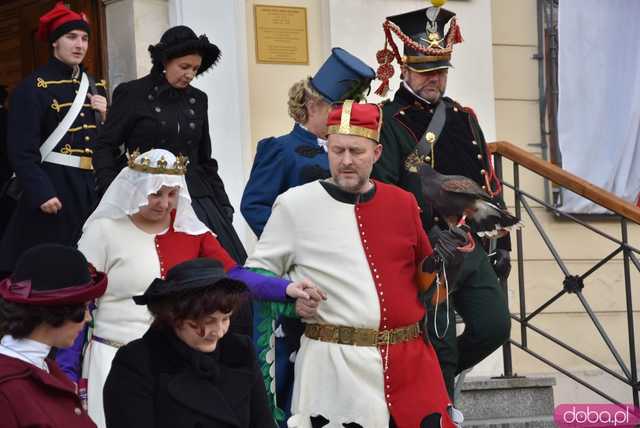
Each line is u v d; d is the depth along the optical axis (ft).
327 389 52.85
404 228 54.19
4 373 40.34
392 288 53.31
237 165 82.02
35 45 91.30
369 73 61.93
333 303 53.16
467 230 56.95
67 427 40.83
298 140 62.69
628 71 92.48
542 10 90.99
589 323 90.22
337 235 53.52
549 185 90.48
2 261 68.85
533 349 88.84
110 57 83.10
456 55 87.76
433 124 64.23
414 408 53.06
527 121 90.68
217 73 81.82
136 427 42.09
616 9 92.27
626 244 76.43
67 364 54.95
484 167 65.36
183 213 57.88
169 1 82.17
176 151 66.90
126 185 56.39
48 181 68.33
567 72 91.25
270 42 83.51
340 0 84.74
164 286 42.45
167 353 42.96
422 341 54.75
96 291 42.01
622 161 92.63
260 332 53.62
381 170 62.75
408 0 86.38
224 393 43.27
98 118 71.31
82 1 83.97
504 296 65.16
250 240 81.82
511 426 71.61
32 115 69.15
